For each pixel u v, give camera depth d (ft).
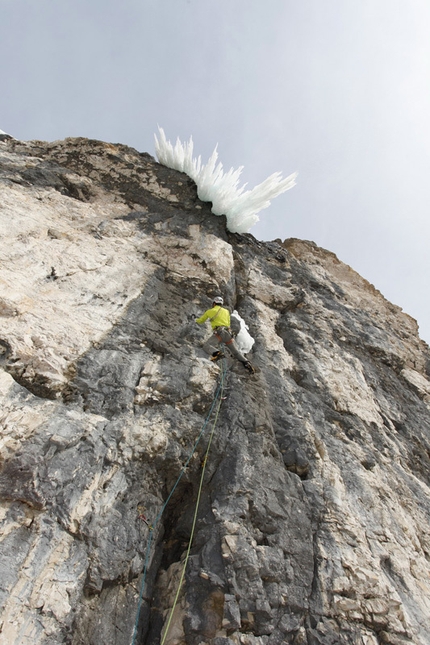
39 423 15.81
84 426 16.65
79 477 15.23
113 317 22.93
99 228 29.84
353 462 22.70
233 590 14.25
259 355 27.32
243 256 36.76
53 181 32.89
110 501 15.49
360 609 15.24
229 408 21.18
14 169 32.04
